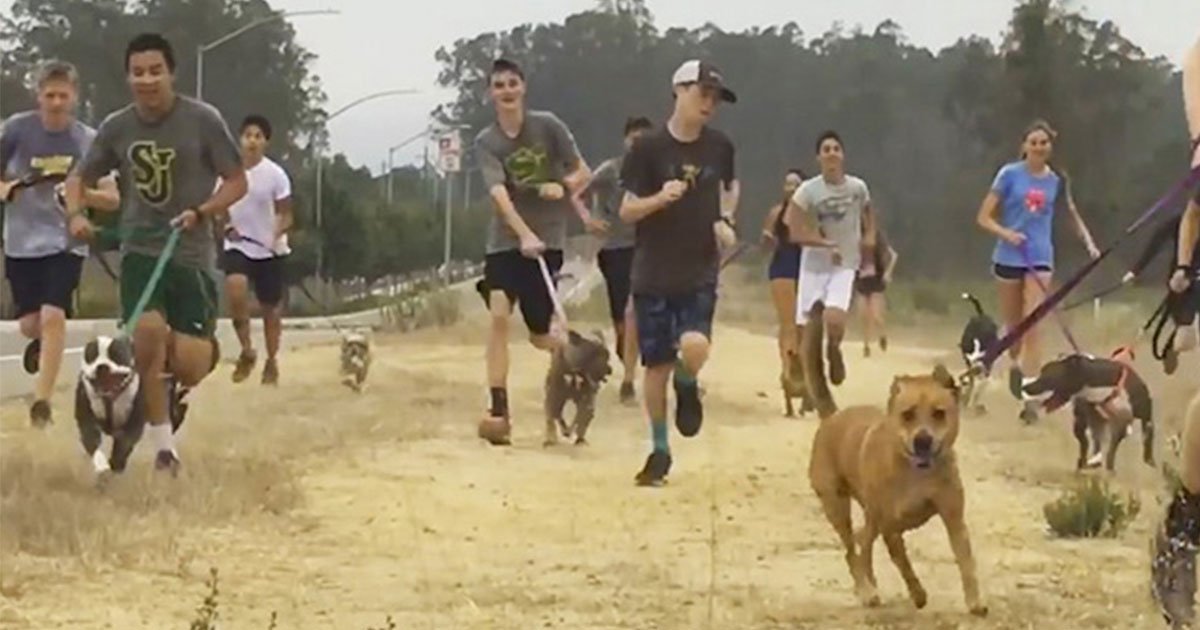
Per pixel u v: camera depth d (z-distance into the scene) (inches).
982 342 689.0
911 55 3644.2
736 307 2217.0
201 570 349.1
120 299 460.8
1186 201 317.1
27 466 442.6
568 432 598.2
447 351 1125.1
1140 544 396.8
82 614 309.7
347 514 420.8
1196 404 296.4
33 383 741.3
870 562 332.8
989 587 347.9
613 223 702.5
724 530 409.7
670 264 491.2
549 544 390.3
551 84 4296.3
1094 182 2330.2
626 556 376.8
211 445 511.2
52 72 566.3
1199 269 317.4
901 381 323.0
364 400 701.9
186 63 3314.5
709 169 498.0
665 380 492.4
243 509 411.8
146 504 406.9
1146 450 517.7
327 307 2358.5
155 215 456.4
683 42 4200.3
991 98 2443.4
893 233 2669.8
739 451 565.0
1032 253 658.8
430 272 3021.7
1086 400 512.1
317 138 3474.4
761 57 3791.8
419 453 540.7
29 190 571.8
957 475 322.3
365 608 322.3
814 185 670.5
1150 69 2381.9
